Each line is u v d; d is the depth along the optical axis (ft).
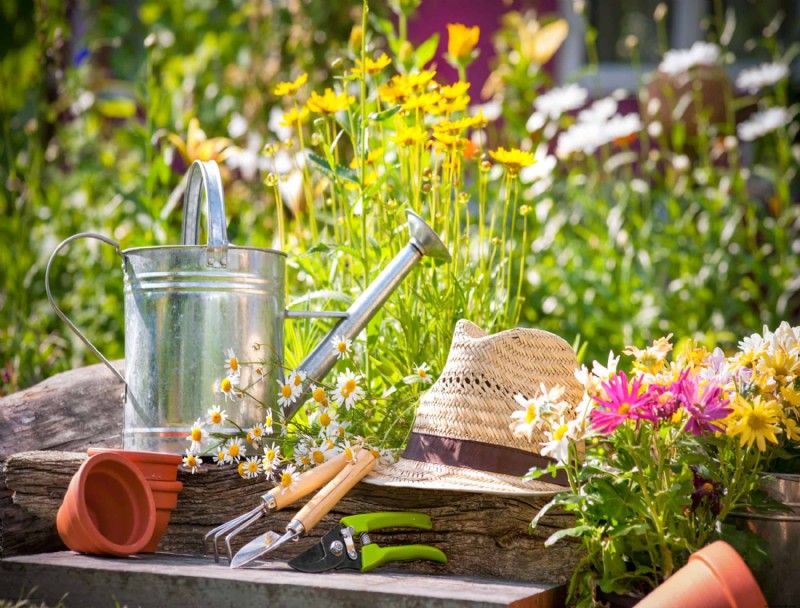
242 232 12.65
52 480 6.56
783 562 5.54
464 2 18.88
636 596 5.49
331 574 5.73
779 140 14.32
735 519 5.69
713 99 15.56
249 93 15.70
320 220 9.98
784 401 5.75
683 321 12.88
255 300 6.56
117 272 12.56
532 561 5.94
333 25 15.39
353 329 6.81
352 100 7.82
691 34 19.16
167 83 16.07
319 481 6.11
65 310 12.85
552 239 13.34
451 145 7.68
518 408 5.99
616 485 5.47
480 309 7.96
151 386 6.48
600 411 5.39
